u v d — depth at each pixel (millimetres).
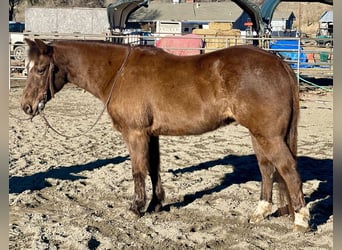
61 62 5820
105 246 4926
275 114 4953
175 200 6488
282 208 5641
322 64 17094
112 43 5852
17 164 8109
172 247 4934
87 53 5812
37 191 6746
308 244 4996
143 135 5531
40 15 37750
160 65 5500
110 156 8805
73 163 8281
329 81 20828
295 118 5125
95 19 37719
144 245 4980
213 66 5207
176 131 5449
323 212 5965
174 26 47812
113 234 5293
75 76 5879
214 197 6586
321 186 7047
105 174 7539
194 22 47531
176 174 7699
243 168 8094
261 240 5086
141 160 5539
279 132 4988
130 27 49156
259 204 5652
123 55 5707
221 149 9461
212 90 5191
